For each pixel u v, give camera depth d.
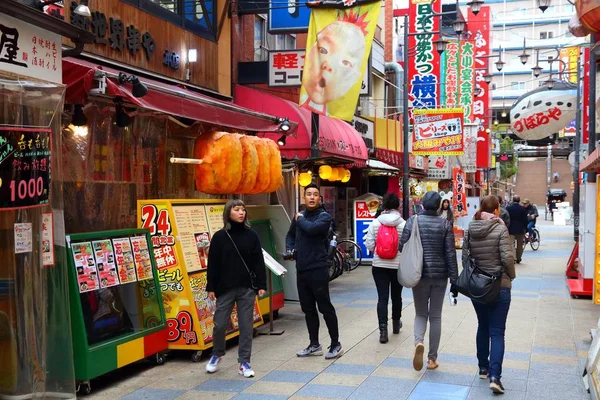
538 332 8.70
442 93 22.98
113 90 6.13
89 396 5.98
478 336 6.52
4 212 5.11
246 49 13.40
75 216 7.12
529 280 14.32
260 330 8.94
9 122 4.88
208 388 6.20
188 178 9.52
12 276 5.16
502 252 6.04
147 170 8.55
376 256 8.26
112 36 8.41
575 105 16.28
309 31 10.16
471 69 22.80
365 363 7.13
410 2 22.94
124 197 8.04
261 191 9.23
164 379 6.55
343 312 10.32
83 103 6.39
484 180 46.50
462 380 6.45
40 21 5.03
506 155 52.03
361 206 17.47
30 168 4.94
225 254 6.63
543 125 16.61
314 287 7.26
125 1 8.78
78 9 5.96
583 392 6.04
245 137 8.66
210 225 8.05
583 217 12.09
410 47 22.98
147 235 7.32
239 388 6.20
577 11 9.70
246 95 12.30
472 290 6.07
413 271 6.68
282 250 10.29
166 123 8.98
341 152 13.31
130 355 6.57
